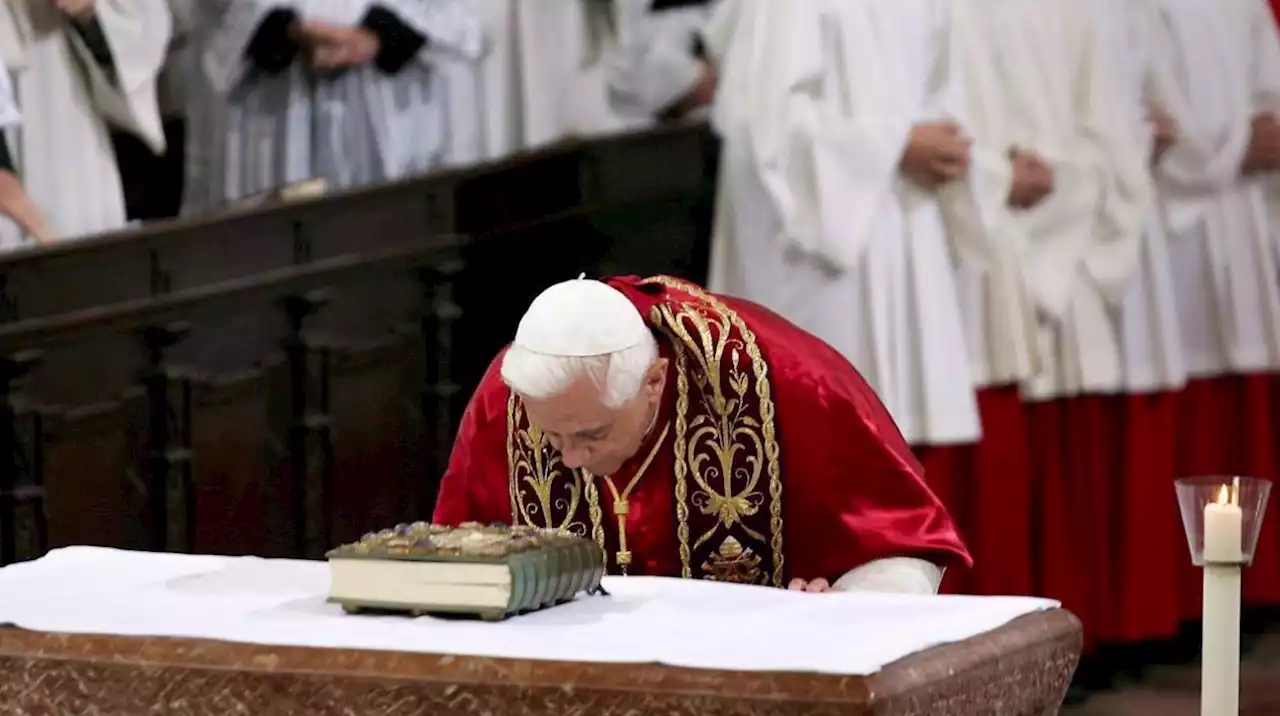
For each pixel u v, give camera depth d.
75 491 16.28
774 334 10.73
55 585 8.92
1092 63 21.80
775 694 6.37
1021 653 7.41
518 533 8.29
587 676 6.62
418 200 19.33
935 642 7.07
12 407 15.75
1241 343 24.19
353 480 18.70
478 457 11.13
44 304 16.05
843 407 10.48
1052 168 21.19
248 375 17.73
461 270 19.64
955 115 19.98
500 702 6.70
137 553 10.15
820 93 19.17
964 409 19.62
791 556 10.59
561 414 9.47
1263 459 24.78
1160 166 23.45
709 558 10.65
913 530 10.38
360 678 6.89
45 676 7.43
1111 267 21.67
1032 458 21.83
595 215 20.86
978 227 20.11
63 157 19.11
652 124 22.70
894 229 19.53
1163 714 20.20
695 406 10.60
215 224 17.44
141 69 19.42
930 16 19.78
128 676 7.27
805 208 19.00
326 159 21.47
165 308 16.95
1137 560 22.48
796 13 19.02
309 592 8.62
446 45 22.11
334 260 18.48
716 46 19.91
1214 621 7.16
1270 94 24.45
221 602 8.28
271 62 21.12
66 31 19.02
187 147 21.95
